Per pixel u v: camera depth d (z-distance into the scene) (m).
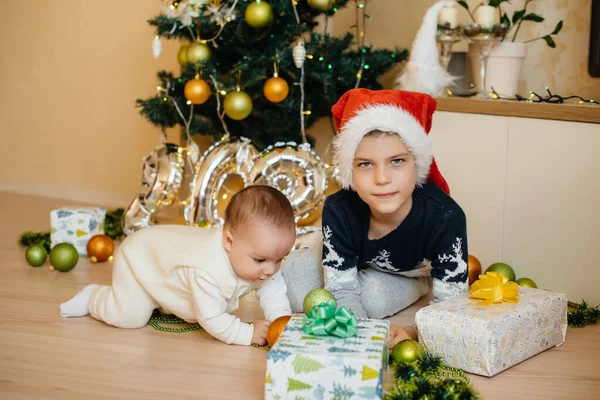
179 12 2.54
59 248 2.24
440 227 1.70
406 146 1.63
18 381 1.47
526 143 2.09
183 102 2.71
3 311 1.88
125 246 1.77
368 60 2.68
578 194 1.99
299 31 2.59
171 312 1.78
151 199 2.67
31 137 3.55
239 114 2.50
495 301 1.61
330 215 1.80
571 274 2.02
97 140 3.40
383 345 1.34
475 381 1.50
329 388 1.28
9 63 3.54
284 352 1.30
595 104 2.01
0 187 3.64
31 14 3.45
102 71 3.34
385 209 1.64
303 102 2.68
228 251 1.63
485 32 2.34
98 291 1.83
